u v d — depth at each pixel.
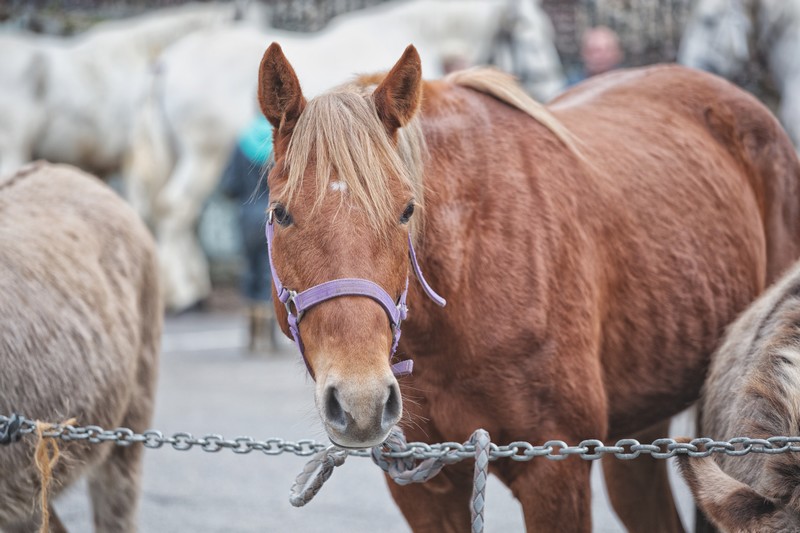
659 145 6.29
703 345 6.08
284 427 11.24
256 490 9.45
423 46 20.09
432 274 5.10
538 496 5.25
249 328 16.30
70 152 20.38
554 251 5.35
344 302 4.29
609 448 4.61
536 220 5.35
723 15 17.31
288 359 15.72
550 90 20.36
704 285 6.08
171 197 19.55
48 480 5.27
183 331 18.66
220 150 19.80
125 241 7.02
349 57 19.69
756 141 6.80
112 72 20.45
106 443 6.44
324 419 4.21
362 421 4.14
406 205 4.52
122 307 6.73
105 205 7.09
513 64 20.41
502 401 5.21
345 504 9.02
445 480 5.41
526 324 5.20
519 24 20.25
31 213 6.60
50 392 5.93
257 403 12.48
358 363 4.21
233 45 19.80
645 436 6.91
